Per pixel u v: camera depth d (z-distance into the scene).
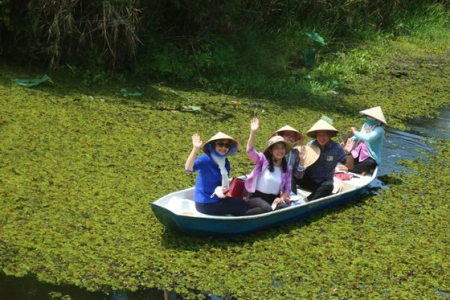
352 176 10.25
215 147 8.10
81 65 14.04
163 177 9.82
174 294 7.02
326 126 9.18
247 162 10.81
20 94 12.48
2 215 8.21
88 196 8.92
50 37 13.58
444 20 23.52
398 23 21.95
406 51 20.34
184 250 7.83
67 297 6.82
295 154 8.80
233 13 15.73
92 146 10.62
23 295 6.80
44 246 7.66
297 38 17.58
